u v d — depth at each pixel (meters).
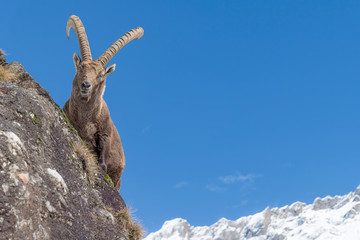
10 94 6.86
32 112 7.01
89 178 8.18
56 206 6.29
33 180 5.88
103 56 10.32
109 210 8.23
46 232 5.77
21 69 8.23
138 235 8.44
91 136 10.02
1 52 8.47
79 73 9.59
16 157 5.56
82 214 7.07
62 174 7.05
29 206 5.46
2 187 5.18
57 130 7.68
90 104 9.64
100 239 7.17
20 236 5.12
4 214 5.04
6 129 5.77
